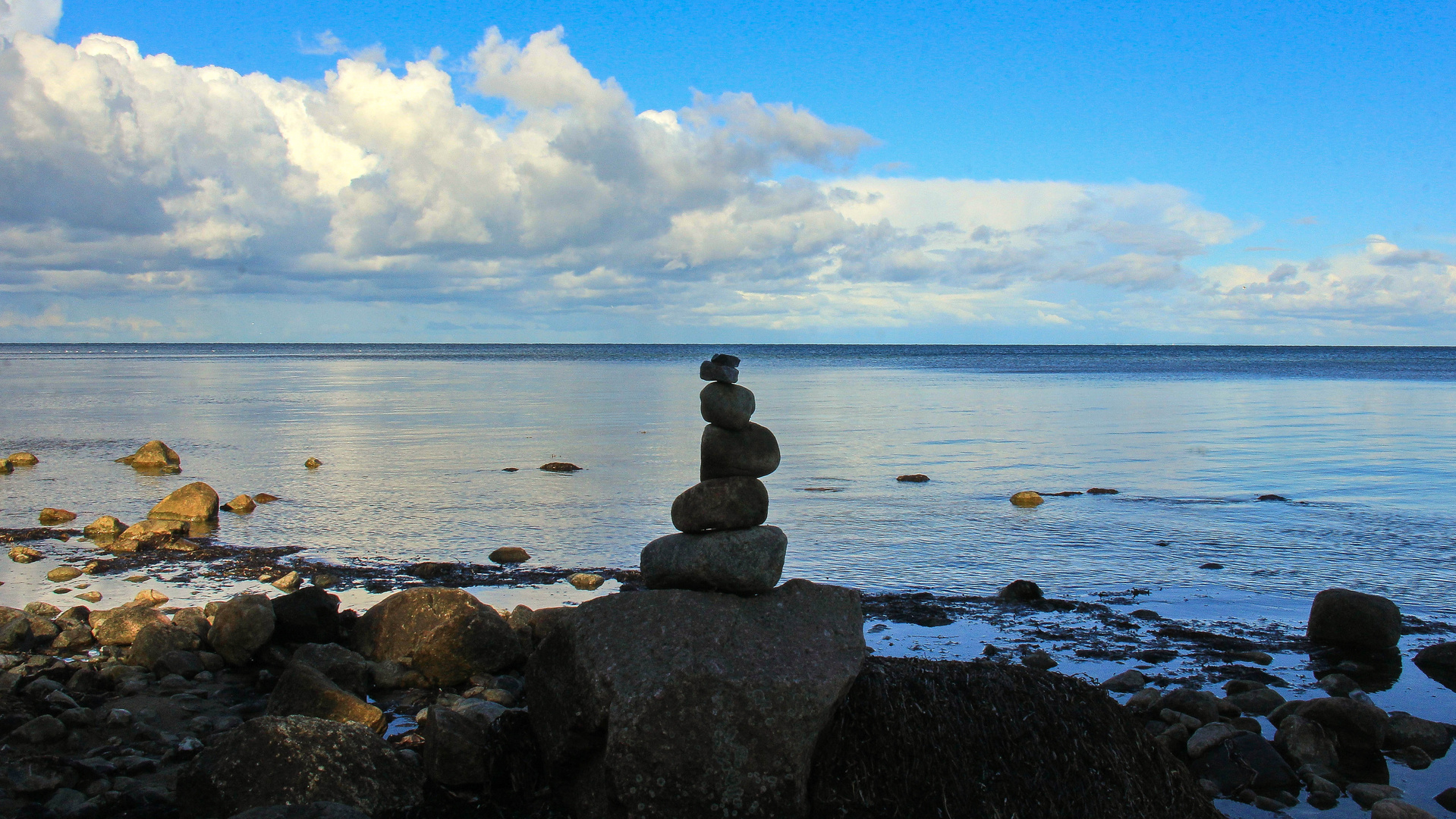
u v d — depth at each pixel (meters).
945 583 12.05
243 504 17.16
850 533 15.10
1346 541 14.57
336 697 7.25
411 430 32.09
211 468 22.77
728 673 5.63
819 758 5.75
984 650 9.36
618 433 31.22
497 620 8.84
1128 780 5.77
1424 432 30.91
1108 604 11.12
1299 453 25.45
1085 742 5.87
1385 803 6.03
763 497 6.57
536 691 6.28
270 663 8.95
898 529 15.42
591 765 5.94
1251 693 8.05
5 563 13.22
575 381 66.50
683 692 5.59
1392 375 77.38
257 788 5.75
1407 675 8.84
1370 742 7.29
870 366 105.56
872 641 9.61
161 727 7.39
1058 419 36.62
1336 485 20.16
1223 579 12.27
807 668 5.73
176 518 16.12
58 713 7.47
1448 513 16.80
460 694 8.30
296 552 13.81
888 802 5.61
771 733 5.56
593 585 11.82
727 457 6.58
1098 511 17.08
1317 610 9.88
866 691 6.02
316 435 30.25
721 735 5.55
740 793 5.52
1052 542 14.45
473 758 6.29
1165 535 15.01
